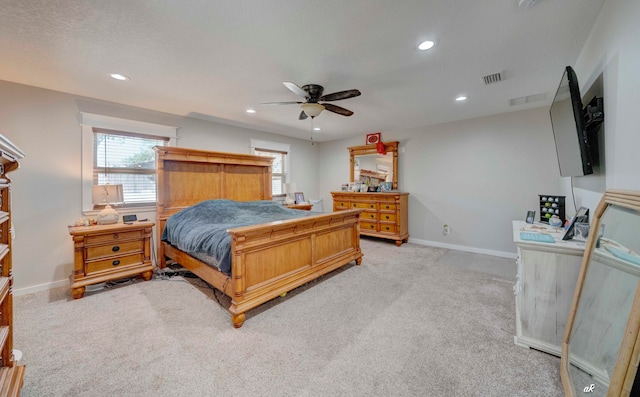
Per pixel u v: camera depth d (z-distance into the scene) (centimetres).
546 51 205
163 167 346
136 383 145
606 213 131
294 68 234
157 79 257
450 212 442
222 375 151
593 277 132
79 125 300
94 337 188
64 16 160
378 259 380
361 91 290
